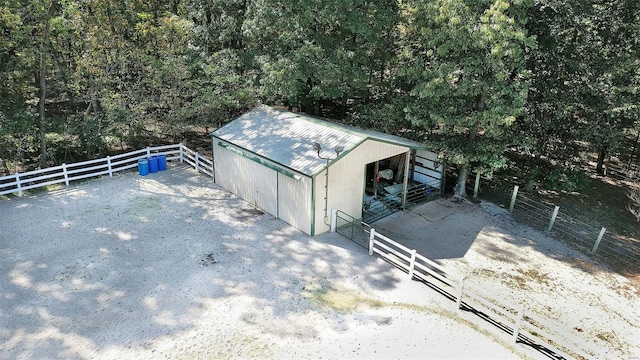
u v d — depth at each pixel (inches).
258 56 823.1
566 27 737.0
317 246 593.3
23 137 768.3
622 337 464.8
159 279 509.0
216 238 601.3
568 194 838.5
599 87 753.0
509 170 910.4
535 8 706.8
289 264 549.6
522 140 741.9
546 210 759.1
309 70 789.2
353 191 643.5
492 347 430.6
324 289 505.4
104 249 564.4
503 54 627.8
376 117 847.7
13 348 402.9
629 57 752.3
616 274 581.3
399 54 847.1
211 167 808.9
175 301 473.7
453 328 454.3
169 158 872.9
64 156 882.8
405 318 464.8
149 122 882.1
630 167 962.7
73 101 1011.9
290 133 689.0
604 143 848.3
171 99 879.7
